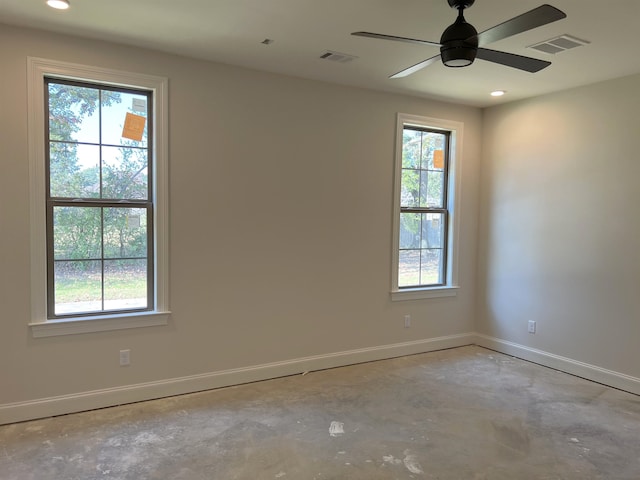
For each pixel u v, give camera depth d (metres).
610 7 2.38
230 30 2.83
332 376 3.90
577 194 3.96
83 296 3.16
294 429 2.91
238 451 2.64
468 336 4.91
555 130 4.12
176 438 2.78
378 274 4.31
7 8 2.55
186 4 2.47
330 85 3.94
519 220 4.46
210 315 3.54
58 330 3.02
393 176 4.32
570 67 3.40
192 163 3.40
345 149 4.05
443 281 4.80
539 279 4.29
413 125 4.46
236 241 3.61
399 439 2.81
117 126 3.21
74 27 2.81
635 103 3.54
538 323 4.30
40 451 2.60
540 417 3.14
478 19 2.57
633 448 2.74
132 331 3.27
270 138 3.70
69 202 3.07
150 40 3.02
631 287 3.60
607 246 3.75
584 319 3.92
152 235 3.35
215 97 3.45
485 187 4.80
